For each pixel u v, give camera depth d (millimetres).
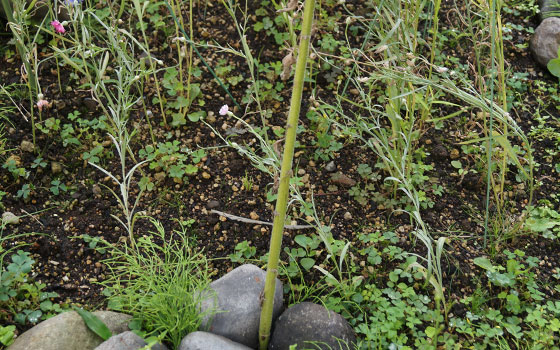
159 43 3803
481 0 2943
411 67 2832
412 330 2555
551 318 2646
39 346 2293
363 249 2885
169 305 2520
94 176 3186
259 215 3053
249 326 2496
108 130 3244
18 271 2596
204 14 3953
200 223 3021
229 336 2482
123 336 2322
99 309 2652
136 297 2525
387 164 3014
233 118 3473
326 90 3625
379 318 2574
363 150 3359
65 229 2941
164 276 2605
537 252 2961
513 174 3277
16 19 3238
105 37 3744
